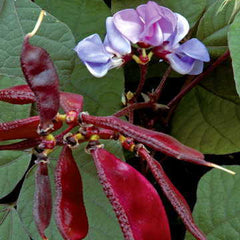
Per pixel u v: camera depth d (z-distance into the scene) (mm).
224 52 774
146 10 685
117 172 567
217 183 713
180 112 811
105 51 699
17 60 729
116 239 672
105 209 678
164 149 550
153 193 565
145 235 560
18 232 701
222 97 803
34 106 713
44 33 733
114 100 762
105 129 584
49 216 570
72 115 576
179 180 833
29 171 694
